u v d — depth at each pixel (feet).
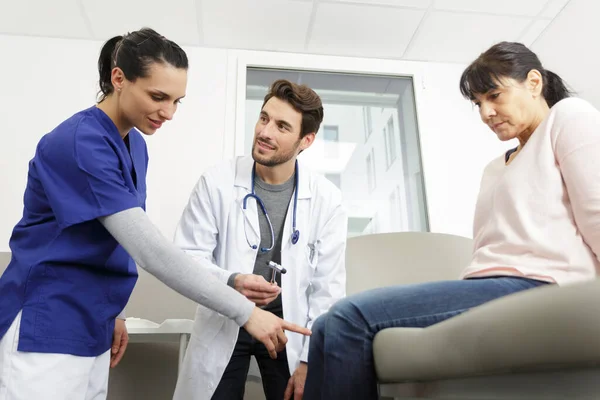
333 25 7.95
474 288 2.57
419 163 8.29
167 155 7.46
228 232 4.26
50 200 3.09
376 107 8.63
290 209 4.36
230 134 7.77
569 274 2.53
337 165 8.19
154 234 3.09
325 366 2.66
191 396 3.83
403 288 2.67
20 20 7.62
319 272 4.38
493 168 3.52
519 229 2.80
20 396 2.81
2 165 7.06
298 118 4.26
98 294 3.24
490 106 3.22
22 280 3.01
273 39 8.24
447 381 2.14
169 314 6.44
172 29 7.95
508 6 7.63
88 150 3.11
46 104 7.53
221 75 8.16
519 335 1.63
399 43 8.39
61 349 2.97
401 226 7.97
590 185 2.53
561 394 1.58
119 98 3.40
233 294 3.29
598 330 1.39
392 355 2.35
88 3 7.34
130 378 6.14
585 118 2.71
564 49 8.44
